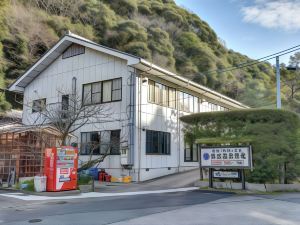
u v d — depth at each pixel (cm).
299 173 1381
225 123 1420
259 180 1323
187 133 1566
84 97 1856
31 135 1745
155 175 1858
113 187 1488
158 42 4425
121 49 3984
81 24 4122
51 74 2208
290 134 1366
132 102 1762
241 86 5166
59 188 1239
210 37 5616
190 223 708
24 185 1331
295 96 5147
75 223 712
